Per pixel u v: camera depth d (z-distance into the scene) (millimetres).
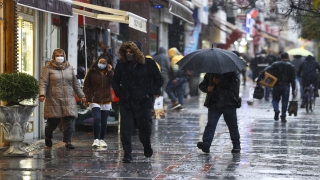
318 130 24719
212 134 18391
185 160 17078
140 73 16172
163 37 43750
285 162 16719
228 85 18172
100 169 15609
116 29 32312
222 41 58875
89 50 28484
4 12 18797
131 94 16203
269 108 36344
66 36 25469
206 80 18469
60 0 19828
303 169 15625
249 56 66875
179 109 35094
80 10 23734
